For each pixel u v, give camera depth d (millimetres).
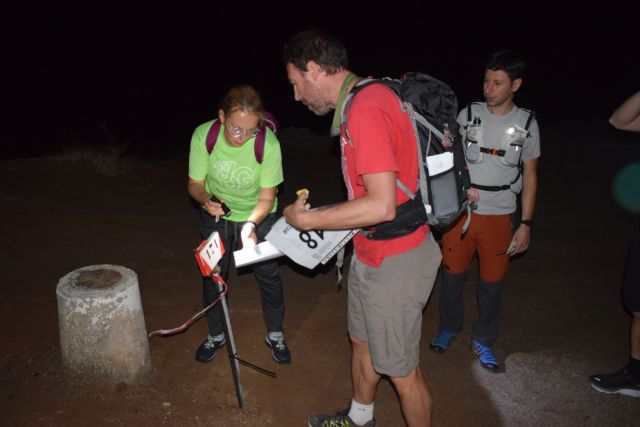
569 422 3691
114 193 6660
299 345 4309
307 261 2865
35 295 4555
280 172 3436
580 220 6598
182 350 4090
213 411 3557
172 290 4844
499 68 3566
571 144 9227
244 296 4852
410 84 2668
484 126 3762
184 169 7676
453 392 3932
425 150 2641
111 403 3498
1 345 3926
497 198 3834
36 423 3312
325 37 2658
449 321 4328
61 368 3691
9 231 5473
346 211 2484
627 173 8008
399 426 3617
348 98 2604
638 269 3660
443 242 4066
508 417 3719
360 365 3221
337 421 3350
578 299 5102
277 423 3531
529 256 5793
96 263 5152
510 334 4582
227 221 3607
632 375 3928
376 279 2797
